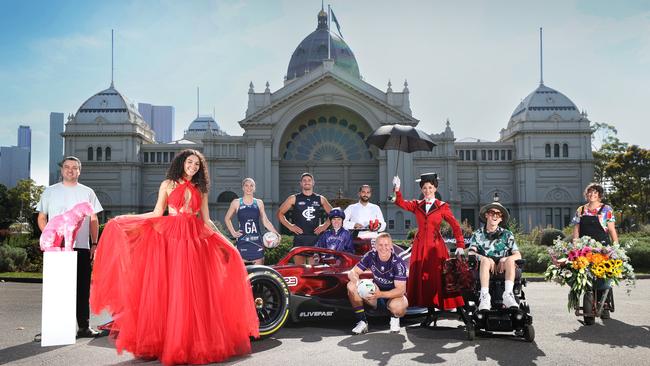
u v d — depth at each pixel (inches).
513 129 2532.0
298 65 2967.5
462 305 320.5
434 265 330.0
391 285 324.2
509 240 309.1
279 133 2255.2
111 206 2364.7
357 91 2234.3
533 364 241.0
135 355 242.4
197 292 240.1
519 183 2425.0
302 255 374.9
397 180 348.5
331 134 2402.8
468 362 243.9
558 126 2432.3
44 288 265.6
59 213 309.1
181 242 244.2
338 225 390.3
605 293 342.3
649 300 464.8
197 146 2445.9
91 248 313.6
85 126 2397.9
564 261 350.3
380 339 298.4
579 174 2418.8
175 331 231.6
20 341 290.5
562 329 326.0
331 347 276.1
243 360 246.1
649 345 279.7
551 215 2416.3
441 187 2347.4
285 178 2383.1
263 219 414.0
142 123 2573.8
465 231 1050.1
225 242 260.7
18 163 7062.0
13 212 2896.2
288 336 307.9
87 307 307.0
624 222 2598.4
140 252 249.3
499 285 308.8
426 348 273.9
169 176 253.9
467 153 2509.8
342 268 358.6
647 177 2437.3
